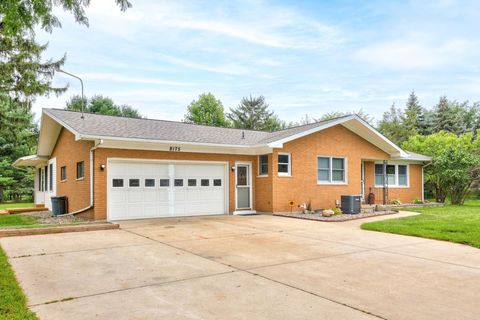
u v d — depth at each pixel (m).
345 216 14.04
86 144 13.62
